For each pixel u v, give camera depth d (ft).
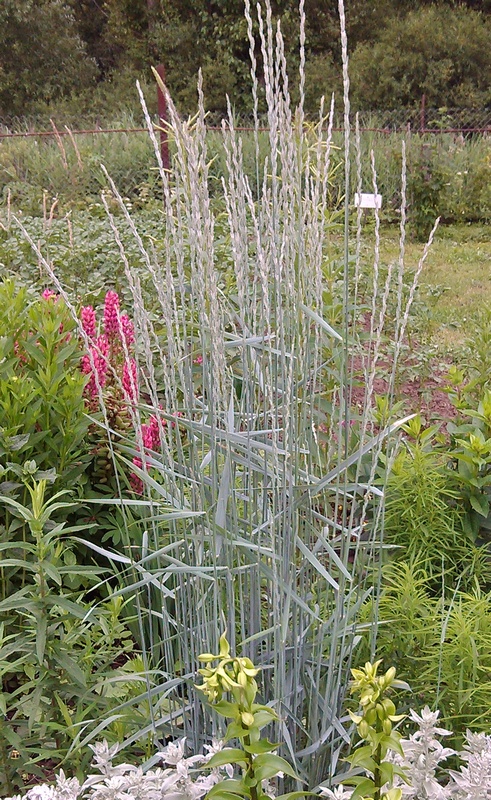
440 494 9.89
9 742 6.63
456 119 51.55
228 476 5.75
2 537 8.19
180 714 6.39
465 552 9.57
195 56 68.90
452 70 64.13
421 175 36.50
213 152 30.89
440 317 20.25
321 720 6.49
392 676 4.46
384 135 41.78
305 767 6.40
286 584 6.07
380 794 4.63
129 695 7.20
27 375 9.91
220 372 5.93
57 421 9.24
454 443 10.93
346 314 6.03
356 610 6.19
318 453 6.64
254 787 4.40
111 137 40.98
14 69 76.18
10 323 9.86
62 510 9.09
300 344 6.25
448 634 7.36
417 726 7.08
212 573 6.25
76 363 10.33
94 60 79.61
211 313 5.82
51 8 76.74
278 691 5.78
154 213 26.14
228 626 6.21
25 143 39.11
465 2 70.38
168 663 6.49
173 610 7.84
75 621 7.34
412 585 7.79
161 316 15.17
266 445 5.94
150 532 8.45
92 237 21.98
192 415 6.34
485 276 27.84
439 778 6.61
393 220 37.11
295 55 62.54
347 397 6.95
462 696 6.97
